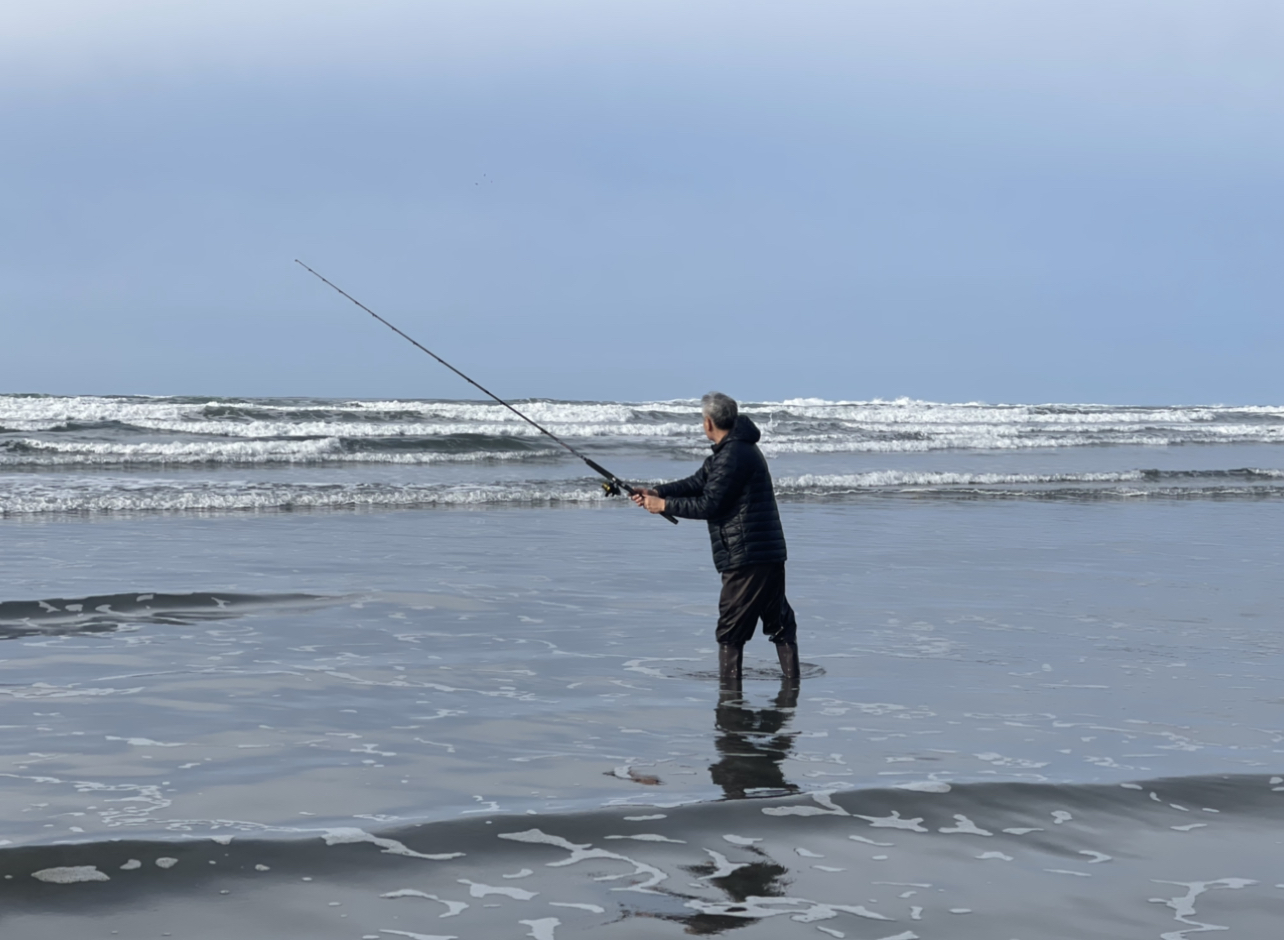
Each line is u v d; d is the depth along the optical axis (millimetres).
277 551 11836
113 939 3002
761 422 42781
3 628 7707
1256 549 13633
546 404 46188
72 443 27453
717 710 5773
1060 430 45094
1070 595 9961
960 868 3703
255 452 25375
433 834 3820
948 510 17859
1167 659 7289
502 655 7125
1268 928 3311
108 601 8523
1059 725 5562
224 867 3494
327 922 3164
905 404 57406
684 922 3238
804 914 3318
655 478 22172
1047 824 4125
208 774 4484
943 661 7148
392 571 10641
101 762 4629
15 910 3143
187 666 6621
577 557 12000
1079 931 3260
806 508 17734
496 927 3168
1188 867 3768
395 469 24281
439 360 8242
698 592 9891
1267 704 6082
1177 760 4949
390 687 6168
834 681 6535
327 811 4043
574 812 4070
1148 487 22766
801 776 4613
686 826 3988
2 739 4977
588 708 5773
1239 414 63250
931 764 4824
